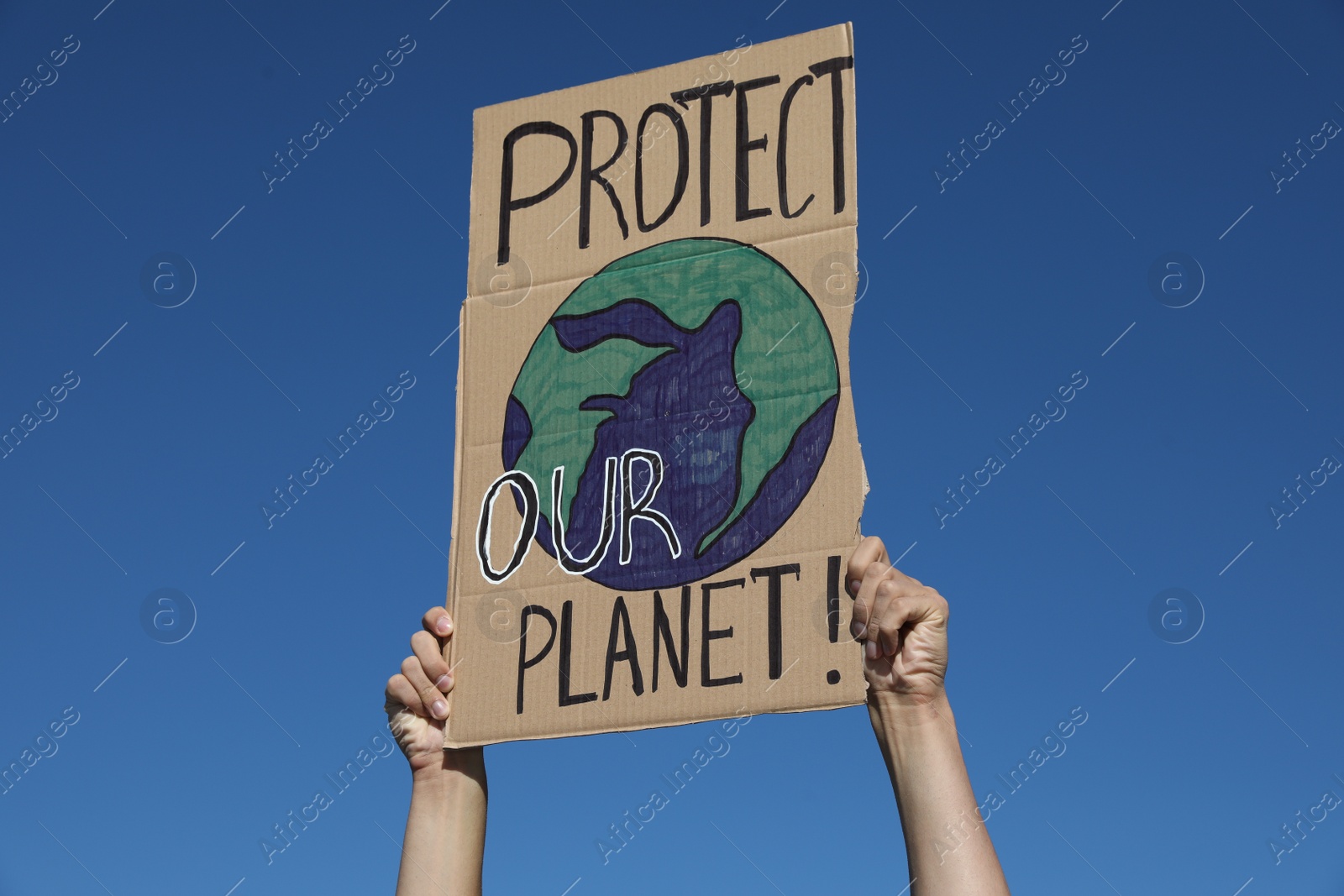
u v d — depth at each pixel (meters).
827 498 3.33
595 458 3.60
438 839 3.46
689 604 3.38
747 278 3.58
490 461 3.71
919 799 3.06
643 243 3.73
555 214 3.87
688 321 3.61
